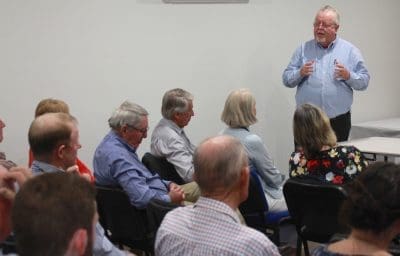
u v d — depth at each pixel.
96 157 3.09
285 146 5.50
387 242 1.46
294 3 5.35
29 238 1.12
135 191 2.93
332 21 4.52
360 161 3.00
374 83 5.91
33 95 4.34
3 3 4.17
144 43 4.71
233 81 5.13
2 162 2.09
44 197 1.14
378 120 5.93
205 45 4.97
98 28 4.51
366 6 5.75
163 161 3.63
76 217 1.14
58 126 2.09
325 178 3.01
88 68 4.51
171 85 4.86
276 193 3.56
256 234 1.65
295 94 5.19
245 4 5.10
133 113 3.04
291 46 5.39
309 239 3.04
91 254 1.20
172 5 4.78
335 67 4.49
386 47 5.94
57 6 4.35
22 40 4.26
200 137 5.04
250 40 5.17
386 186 1.43
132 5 4.62
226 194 1.75
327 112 4.64
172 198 3.02
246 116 3.57
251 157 3.51
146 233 2.96
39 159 2.12
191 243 1.69
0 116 4.24
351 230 1.47
